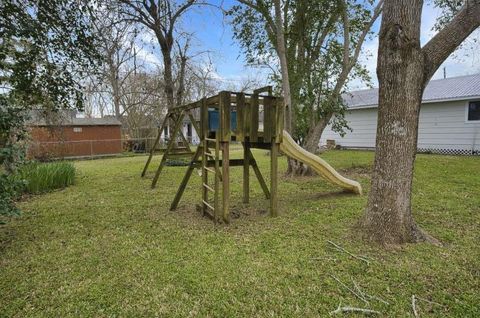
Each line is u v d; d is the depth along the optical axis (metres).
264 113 3.89
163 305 2.03
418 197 4.77
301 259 2.67
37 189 5.81
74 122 15.98
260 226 3.65
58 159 13.63
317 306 1.98
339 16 7.09
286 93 6.60
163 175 7.98
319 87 7.25
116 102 19.77
